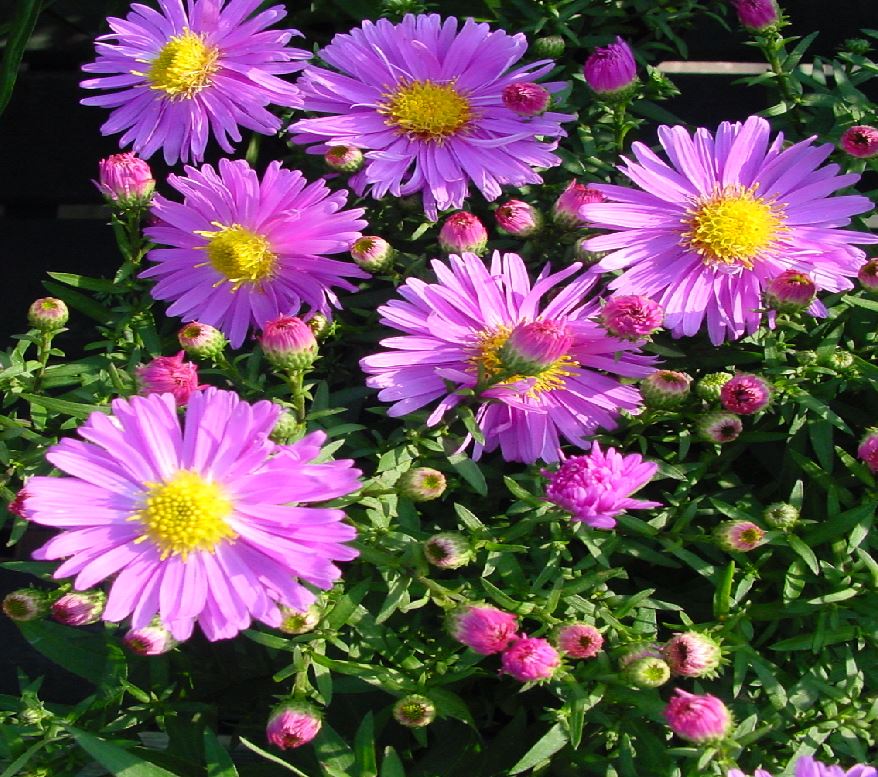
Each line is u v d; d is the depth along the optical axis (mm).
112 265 295
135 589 212
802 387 239
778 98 269
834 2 295
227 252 243
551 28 272
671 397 227
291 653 239
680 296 240
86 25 306
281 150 283
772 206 241
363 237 243
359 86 254
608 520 212
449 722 235
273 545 211
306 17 292
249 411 214
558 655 213
